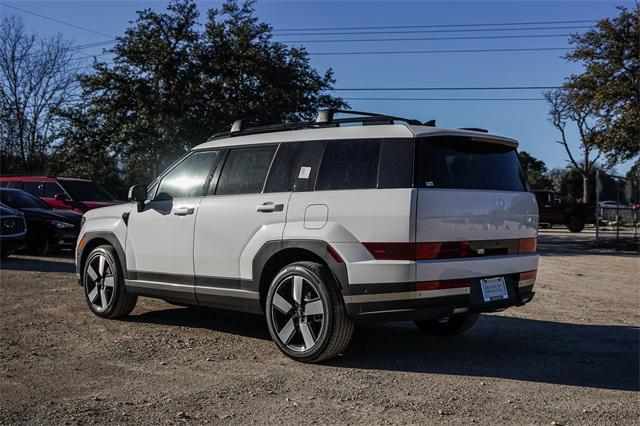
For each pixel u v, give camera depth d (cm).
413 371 512
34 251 1466
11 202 1512
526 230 568
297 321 534
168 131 2116
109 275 706
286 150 573
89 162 2452
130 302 701
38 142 3262
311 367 520
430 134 508
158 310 772
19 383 468
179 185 652
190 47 2261
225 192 604
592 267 1402
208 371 504
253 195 576
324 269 517
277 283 539
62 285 952
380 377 493
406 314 489
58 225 1436
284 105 2256
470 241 511
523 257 558
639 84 2109
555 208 3159
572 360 557
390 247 484
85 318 713
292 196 545
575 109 2416
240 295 575
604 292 992
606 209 2294
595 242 2119
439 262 488
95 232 721
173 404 424
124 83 2248
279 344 542
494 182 547
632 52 2147
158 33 2258
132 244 675
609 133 2155
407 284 479
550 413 416
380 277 486
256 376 491
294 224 533
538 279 1162
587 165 5509
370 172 511
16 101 3272
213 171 623
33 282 980
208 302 610
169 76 2222
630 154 2195
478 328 696
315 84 2394
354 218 502
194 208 617
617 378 501
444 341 627
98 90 2289
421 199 485
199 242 606
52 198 1669
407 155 500
